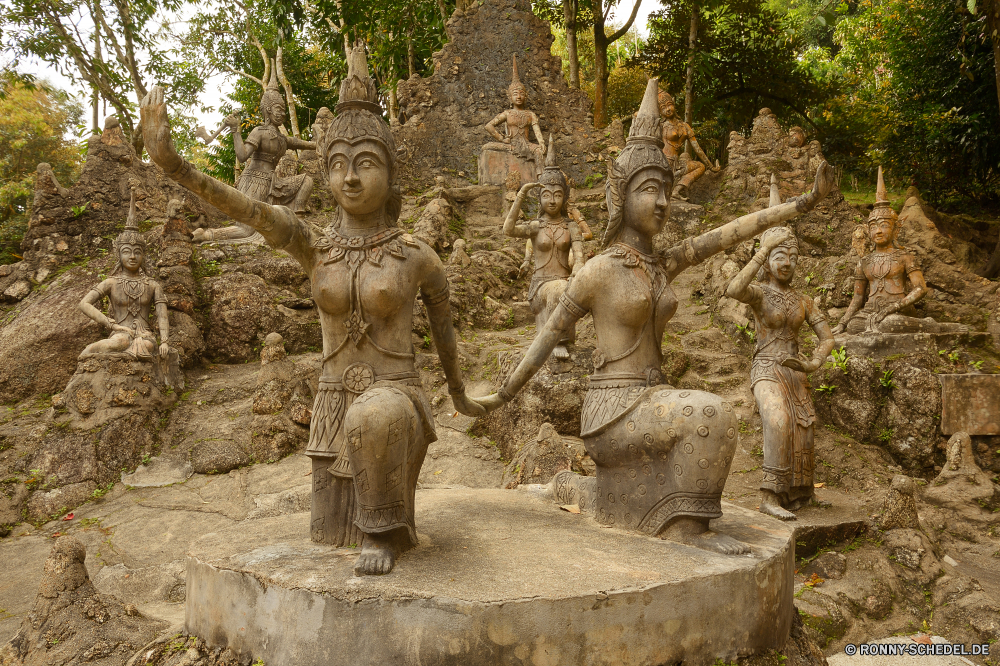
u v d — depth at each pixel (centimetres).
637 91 2383
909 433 751
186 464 764
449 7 1889
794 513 609
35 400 880
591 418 380
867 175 1809
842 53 2302
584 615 272
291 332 980
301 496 571
